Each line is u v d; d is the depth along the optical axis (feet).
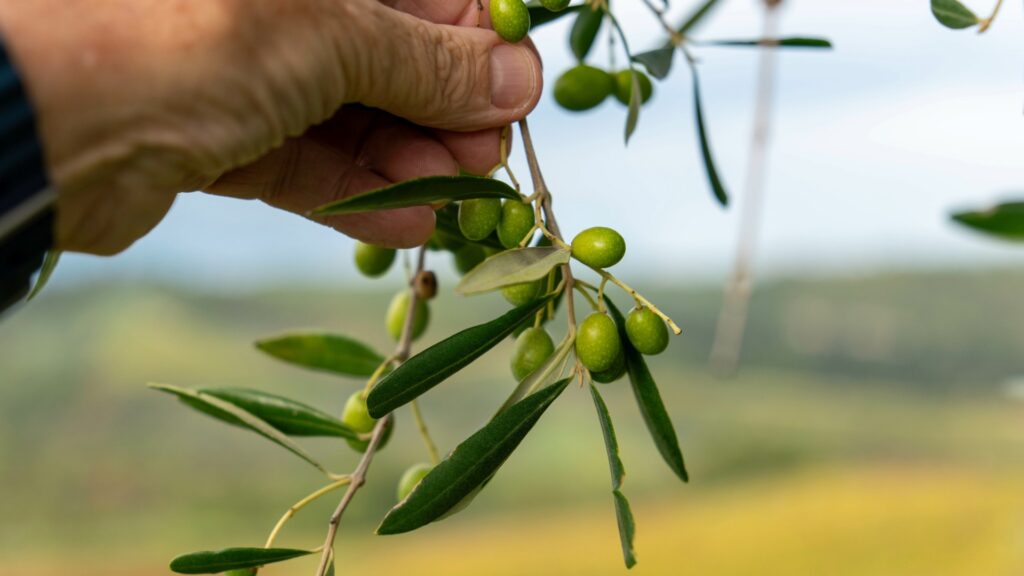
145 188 1.94
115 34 1.87
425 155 2.27
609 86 2.39
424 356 2.03
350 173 2.29
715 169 2.46
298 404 2.29
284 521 2.13
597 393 2.03
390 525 1.99
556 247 2.02
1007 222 1.92
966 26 2.08
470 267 2.41
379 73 2.04
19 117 1.82
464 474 2.02
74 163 1.88
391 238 2.32
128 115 1.89
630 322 2.07
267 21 1.93
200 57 1.90
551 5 2.12
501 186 2.02
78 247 1.98
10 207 1.82
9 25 1.83
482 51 2.13
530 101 2.16
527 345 2.11
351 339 2.48
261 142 1.99
